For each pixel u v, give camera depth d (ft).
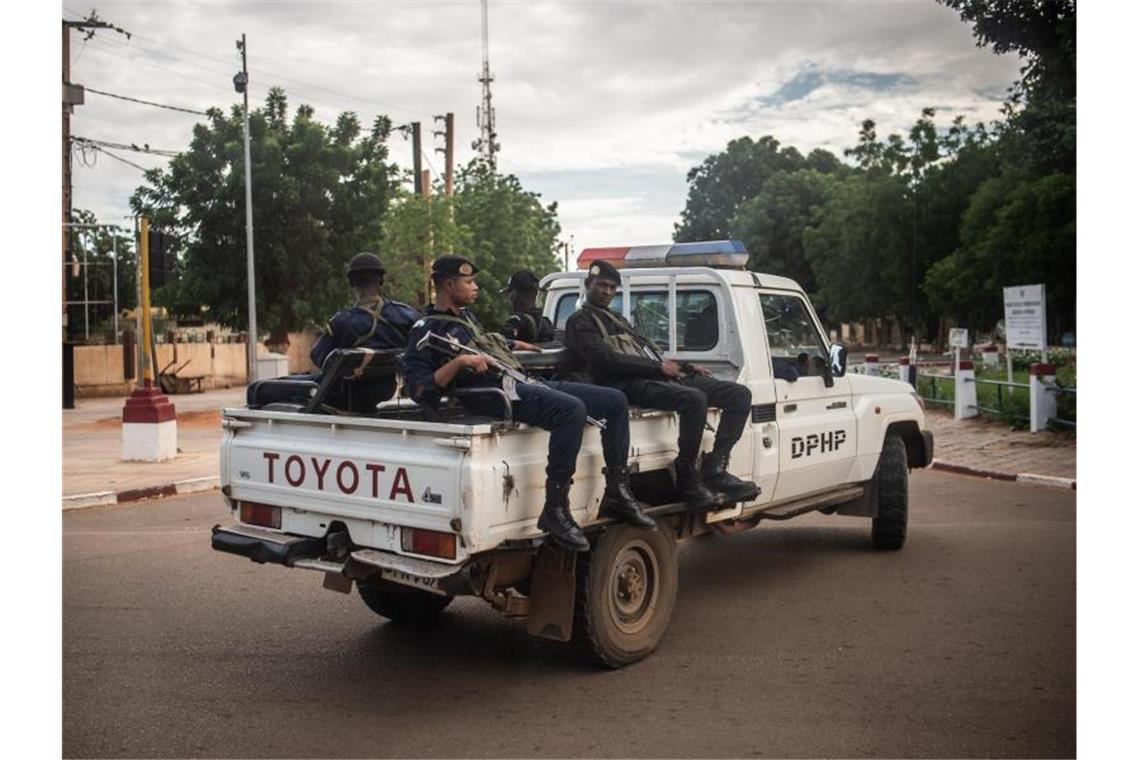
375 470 15.03
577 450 14.73
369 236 72.69
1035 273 85.66
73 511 32.30
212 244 68.23
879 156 150.51
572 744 13.52
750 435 19.83
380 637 18.60
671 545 17.60
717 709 14.75
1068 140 56.08
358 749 13.41
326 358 17.49
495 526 14.24
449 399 15.72
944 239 137.90
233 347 99.96
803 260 182.09
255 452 16.93
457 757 13.12
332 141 71.31
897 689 15.53
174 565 24.41
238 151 66.90
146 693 15.57
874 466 24.66
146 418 42.42
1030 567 23.68
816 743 13.51
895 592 21.52
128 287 113.70
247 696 15.44
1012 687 15.60
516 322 21.52
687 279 20.81
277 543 15.94
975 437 46.68
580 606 15.92
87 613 20.13
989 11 51.42
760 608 20.33
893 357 142.31
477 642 18.28
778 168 215.51
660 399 17.51
